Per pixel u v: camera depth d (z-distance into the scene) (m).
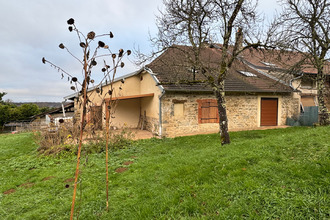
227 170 3.68
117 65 2.67
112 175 4.57
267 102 12.50
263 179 3.09
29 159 6.62
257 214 2.35
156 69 11.17
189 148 6.99
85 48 2.14
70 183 4.32
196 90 10.12
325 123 8.97
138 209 2.94
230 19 6.48
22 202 3.56
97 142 7.53
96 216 2.92
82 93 2.27
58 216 3.02
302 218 2.16
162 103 10.11
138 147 7.66
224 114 6.59
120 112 13.27
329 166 3.07
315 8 8.18
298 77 12.17
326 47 8.42
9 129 27.48
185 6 7.01
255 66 14.34
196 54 6.88
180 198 3.03
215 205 2.69
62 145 7.31
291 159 3.73
